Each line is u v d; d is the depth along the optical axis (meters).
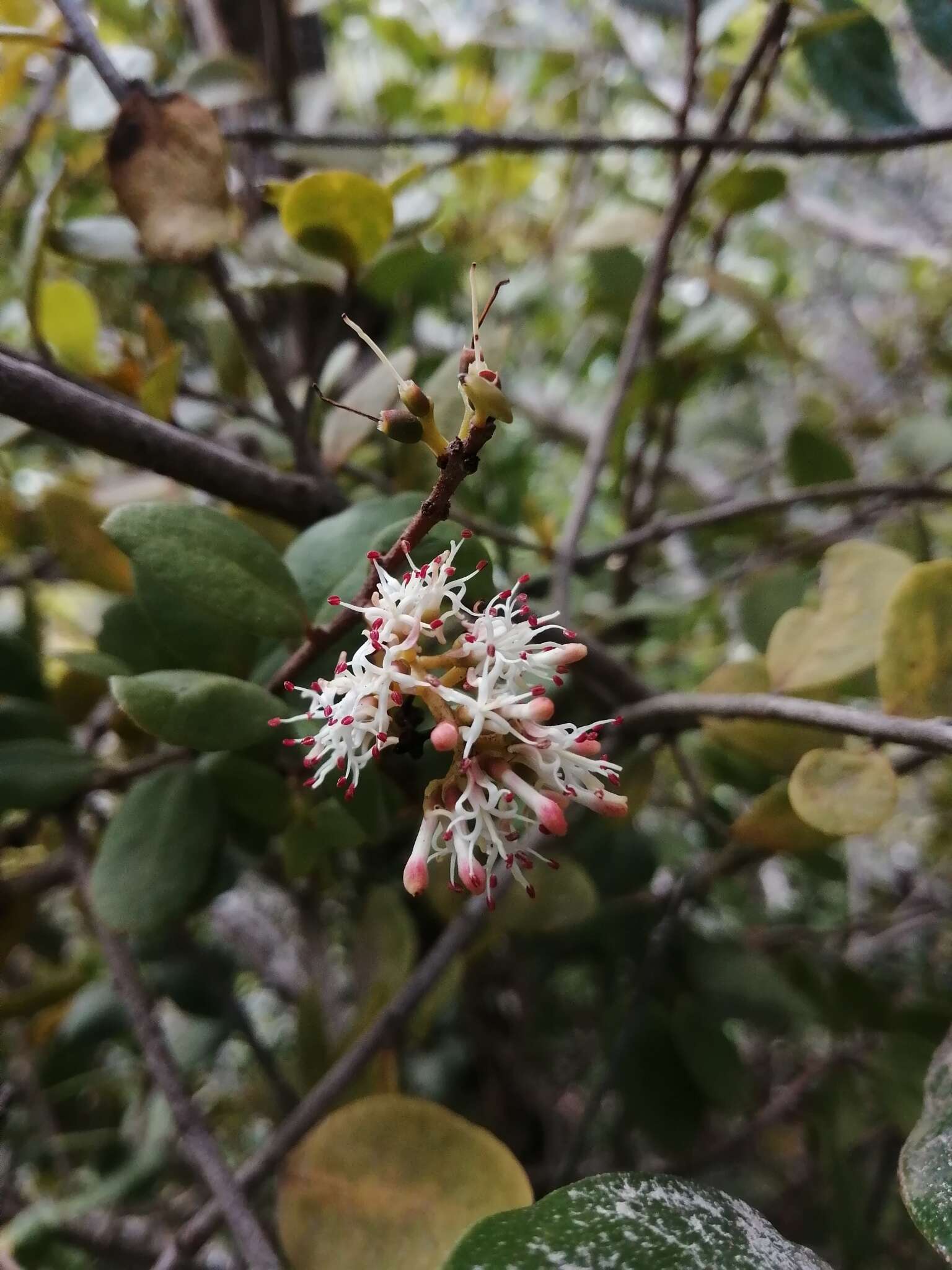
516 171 0.41
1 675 0.20
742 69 0.22
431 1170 0.15
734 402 0.43
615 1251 0.10
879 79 0.21
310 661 0.15
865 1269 0.26
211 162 0.18
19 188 0.29
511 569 0.29
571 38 0.35
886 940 0.34
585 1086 0.33
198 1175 0.23
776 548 0.33
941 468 0.26
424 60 0.39
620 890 0.26
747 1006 0.25
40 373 0.15
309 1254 0.14
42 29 0.26
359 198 0.17
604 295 0.30
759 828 0.17
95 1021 0.26
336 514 0.18
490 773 0.12
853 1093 0.25
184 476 0.16
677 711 0.17
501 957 0.29
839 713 0.14
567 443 0.41
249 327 0.19
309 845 0.18
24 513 0.27
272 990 0.32
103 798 0.28
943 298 0.38
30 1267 0.24
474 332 0.11
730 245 0.44
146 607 0.17
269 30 0.28
